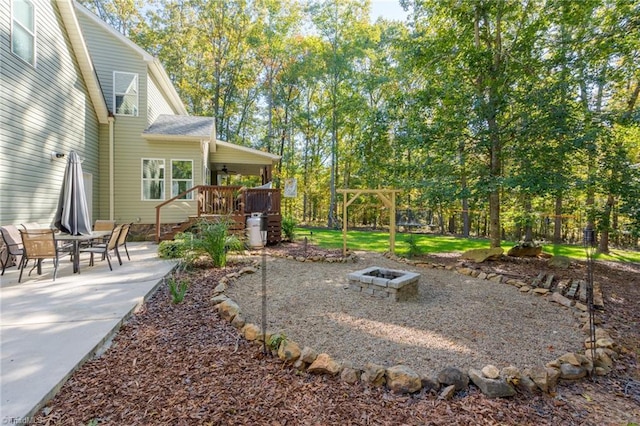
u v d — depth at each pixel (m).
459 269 6.86
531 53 8.05
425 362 2.95
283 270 6.57
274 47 19.20
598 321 4.11
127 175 10.73
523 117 7.42
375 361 2.94
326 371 2.63
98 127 10.42
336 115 19.59
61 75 8.29
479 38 8.67
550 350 3.27
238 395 2.33
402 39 10.03
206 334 3.35
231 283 5.38
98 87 9.75
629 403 2.44
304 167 24.83
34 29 7.15
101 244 7.68
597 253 10.11
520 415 2.22
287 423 2.06
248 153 13.72
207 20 20.23
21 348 2.85
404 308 4.46
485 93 8.20
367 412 2.19
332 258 7.71
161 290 4.88
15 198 6.60
